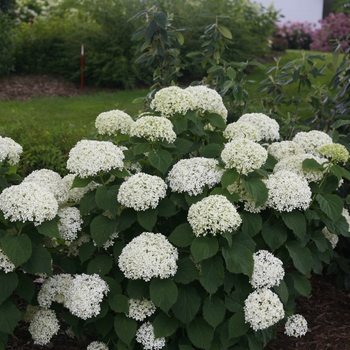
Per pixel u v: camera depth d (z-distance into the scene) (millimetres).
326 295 1705
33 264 1147
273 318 1140
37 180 1316
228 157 1187
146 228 1171
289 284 1311
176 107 1352
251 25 5887
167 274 1122
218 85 2102
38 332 1254
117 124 1467
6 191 1130
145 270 1099
